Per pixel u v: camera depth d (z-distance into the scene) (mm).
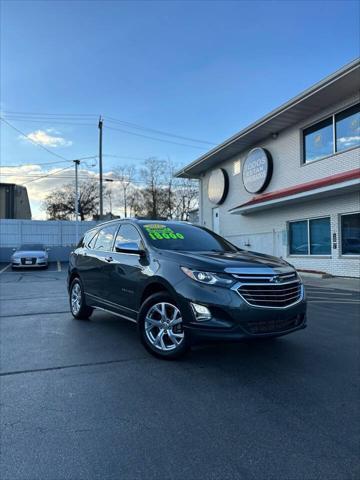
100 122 33719
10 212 44688
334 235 14484
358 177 11992
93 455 2844
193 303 4508
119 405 3678
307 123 16062
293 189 15883
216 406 3639
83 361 4969
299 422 3318
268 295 4508
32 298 10516
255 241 19703
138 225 6062
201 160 23109
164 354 4906
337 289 11477
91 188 66000
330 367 4668
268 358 5012
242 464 2723
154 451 2893
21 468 2689
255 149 19156
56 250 29953
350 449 2898
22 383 4238
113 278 6078
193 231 6352
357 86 13336
